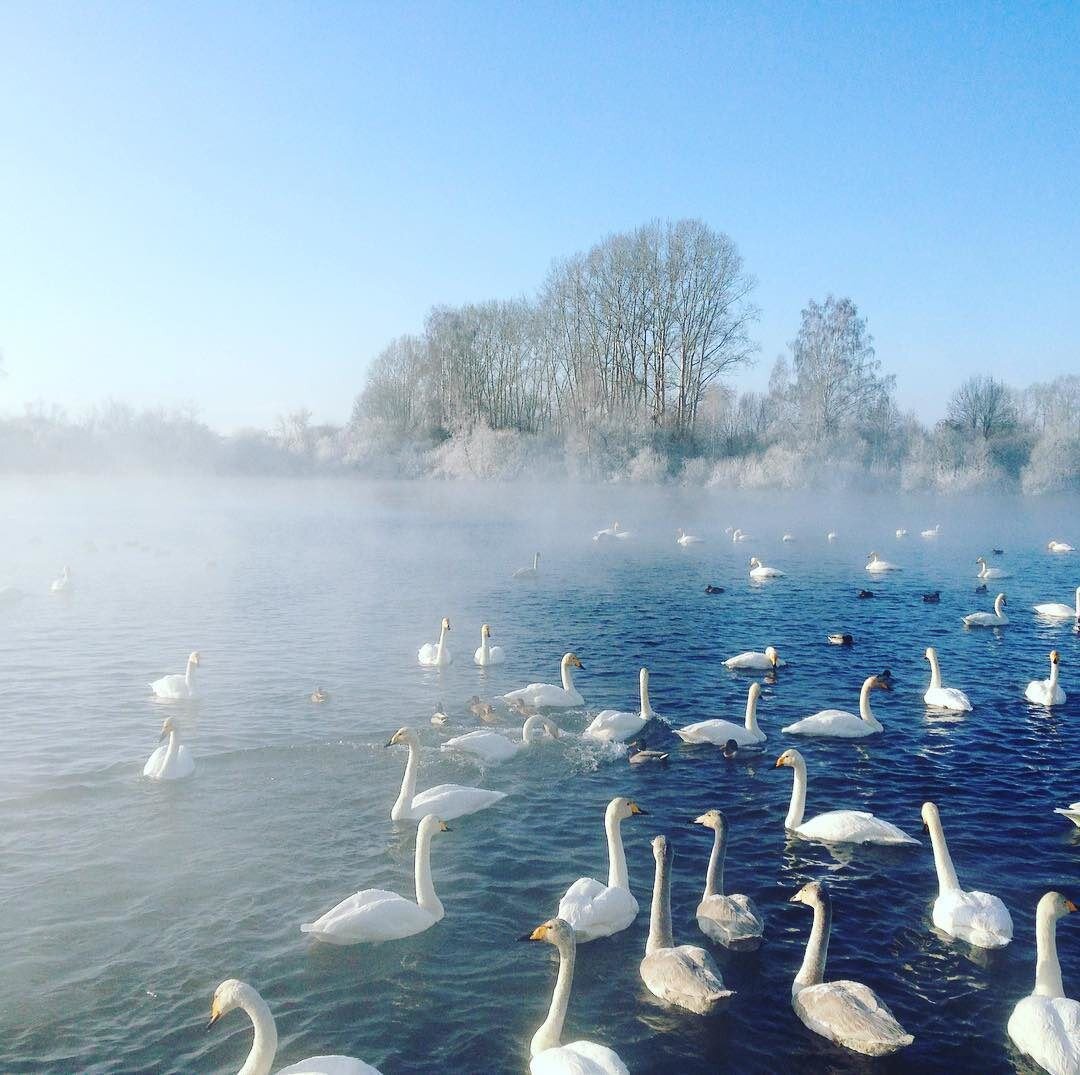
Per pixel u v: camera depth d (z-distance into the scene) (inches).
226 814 586.9
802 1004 389.4
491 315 3769.7
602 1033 380.5
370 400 4148.6
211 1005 395.2
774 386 3693.4
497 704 835.4
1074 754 720.3
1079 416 3690.9
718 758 704.4
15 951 432.1
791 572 1792.6
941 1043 375.9
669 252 3294.8
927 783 658.2
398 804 579.8
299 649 1072.2
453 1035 378.9
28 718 785.6
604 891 464.1
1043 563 1952.5
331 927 432.5
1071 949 442.0
